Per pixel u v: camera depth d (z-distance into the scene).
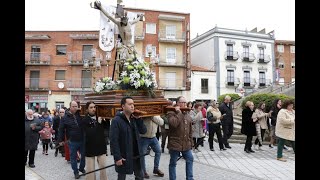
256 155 10.04
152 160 9.57
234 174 7.27
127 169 4.95
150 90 6.68
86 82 34.88
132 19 7.99
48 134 11.70
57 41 35.09
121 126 4.98
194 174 7.28
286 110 8.80
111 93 6.47
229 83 40.06
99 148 5.96
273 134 11.58
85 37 34.69
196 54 44.47
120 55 7.45
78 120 7.38
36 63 34.47
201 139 10.82
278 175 7.15
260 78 42.53
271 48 43.66
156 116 7.02
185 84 36.78
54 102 34.59
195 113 11.06
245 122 10.48
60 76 35.06
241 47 41.59
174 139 6.00
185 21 37.12
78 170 7.57
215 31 40.28
